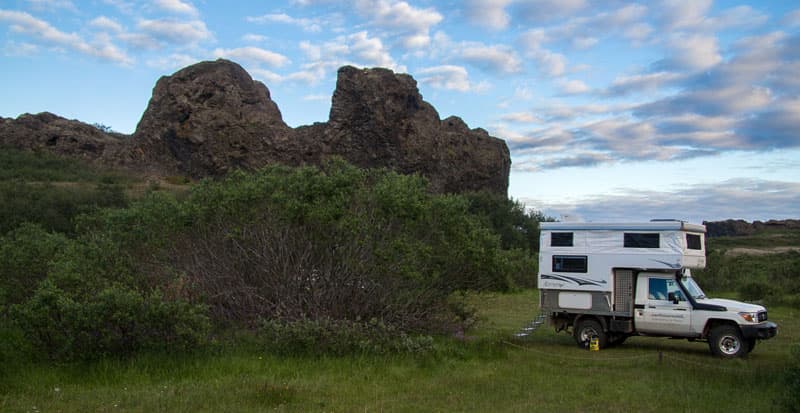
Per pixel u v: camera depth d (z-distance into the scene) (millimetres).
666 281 13766
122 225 14969
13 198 40750
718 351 13016
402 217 13945
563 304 14633
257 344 11727
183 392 8617
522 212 61656
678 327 13445
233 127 58438
